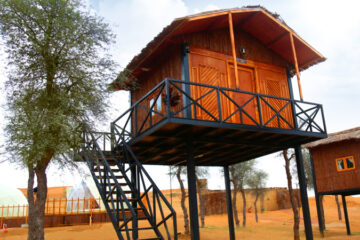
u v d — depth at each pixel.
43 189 10.02
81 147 10.76
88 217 21.42
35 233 9.62
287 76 12.83
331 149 21.08
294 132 10.20
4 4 9.79
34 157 9.34
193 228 8.62
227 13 10.30
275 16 11.48
